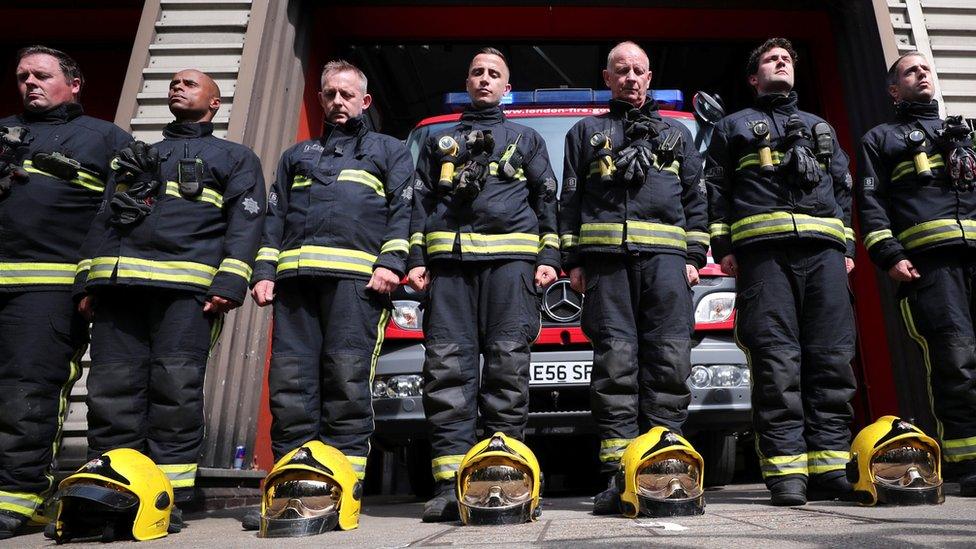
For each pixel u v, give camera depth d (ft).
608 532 6.50
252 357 15.92
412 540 6.59
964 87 16.53
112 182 10.00
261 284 9.92
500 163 10.12
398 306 13.57
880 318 17.66
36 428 9.53
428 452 16.44
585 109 16.61
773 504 9.60
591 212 10.15
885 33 16.79
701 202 10.49
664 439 8.22
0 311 9.86
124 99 15.84
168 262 9.48
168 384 9.29
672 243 9.95
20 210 9.87
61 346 9.87
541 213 10.28
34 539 8.64
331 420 9.61
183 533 8.82
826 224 10.16
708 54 26.22
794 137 10.38
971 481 9.94
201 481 13.55
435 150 10.34
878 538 5.29
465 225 9.88
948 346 10.52
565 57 28.32
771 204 10.22
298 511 7.84
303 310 10.00
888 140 11.35
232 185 10.12
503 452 7.93
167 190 9.73
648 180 10.03
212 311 9.80
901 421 9.02
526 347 9.78
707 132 16.40
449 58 27.73
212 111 10.88
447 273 10.02
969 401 10.39
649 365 9.73
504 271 9.84
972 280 10.87
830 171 10.51
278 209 10.50
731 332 13.67
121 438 9.29
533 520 8.10
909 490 8.59
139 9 20.93
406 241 10.12
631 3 19.44
